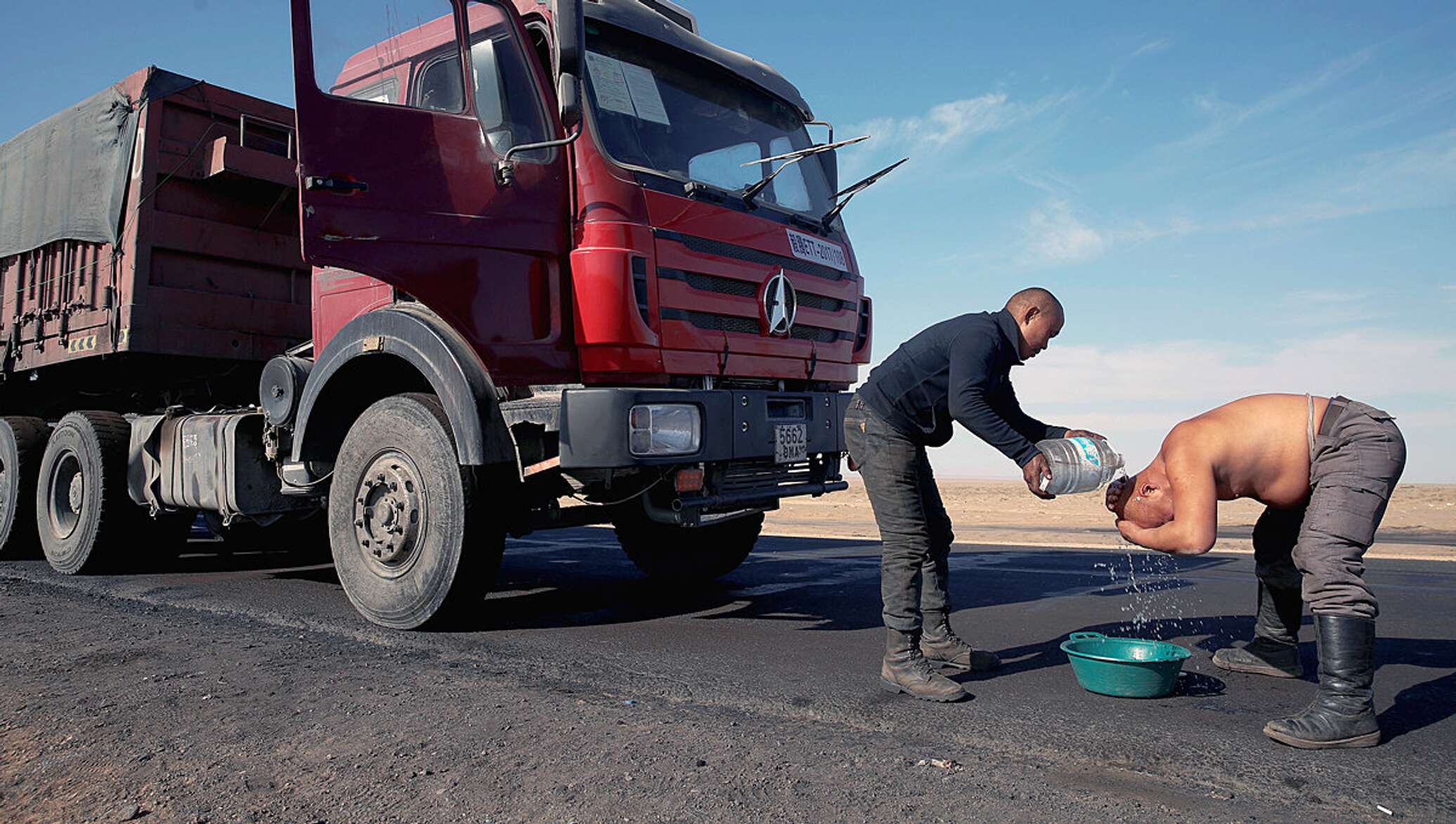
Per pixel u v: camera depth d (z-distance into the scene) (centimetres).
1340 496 310
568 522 534
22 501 798
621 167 480
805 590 651
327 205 434
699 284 497
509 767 280
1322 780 273
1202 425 327
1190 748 301
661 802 254
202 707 345
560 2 435
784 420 526
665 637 484
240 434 618
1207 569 751
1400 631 496
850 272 609
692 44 559
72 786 269
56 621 520
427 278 453
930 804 253
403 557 495
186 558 854
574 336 475
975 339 359
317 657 429
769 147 594
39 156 738
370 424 506
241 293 690
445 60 489
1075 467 338
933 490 417
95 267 677
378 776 274
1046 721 330
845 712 342
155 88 636
